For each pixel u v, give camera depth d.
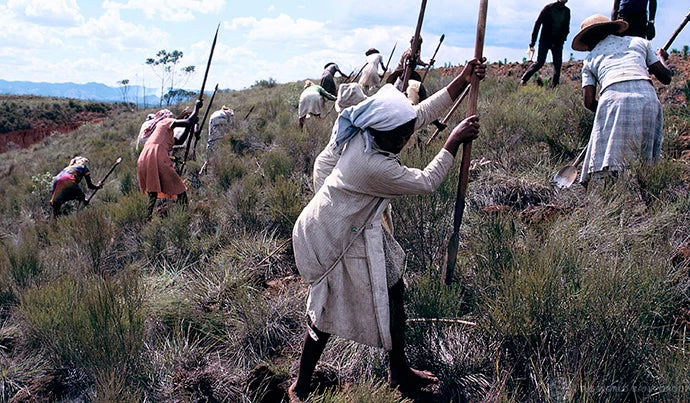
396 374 3.11
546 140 6.07
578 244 3.69
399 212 4.29
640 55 4.55
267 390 3.42
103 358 3.44
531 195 5.11
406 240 4.27
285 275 4.92
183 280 5.00
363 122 2.72
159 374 3.60
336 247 2.86
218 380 3.55
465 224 4.60
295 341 3.96
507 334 3.05
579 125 6.00
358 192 2.79
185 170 9.47
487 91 10.02
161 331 4.15
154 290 4.72
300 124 10.46
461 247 4.29
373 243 2.85
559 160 5.58
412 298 3.42
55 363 3.75
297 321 4.11
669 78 4.70
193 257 5.63
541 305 2.96
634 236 3.74
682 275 3.33
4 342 4.27
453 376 3.16
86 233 5.92
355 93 4.33
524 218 4.68
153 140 7.41
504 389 2.90
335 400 2.88
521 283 3.06
